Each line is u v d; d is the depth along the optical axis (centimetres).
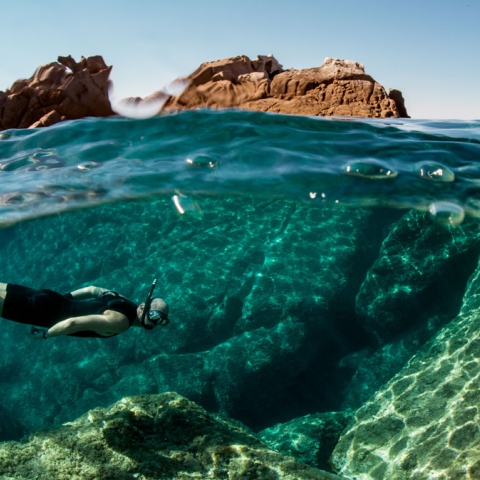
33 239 925
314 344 743
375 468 469
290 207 880
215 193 798
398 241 809
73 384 734
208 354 719
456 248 788
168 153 756
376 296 777
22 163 777
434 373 537
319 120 861
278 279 779
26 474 359
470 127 928
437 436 443
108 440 387
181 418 421
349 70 1205
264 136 786
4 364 795
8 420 718
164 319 358
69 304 363
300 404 711
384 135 808
